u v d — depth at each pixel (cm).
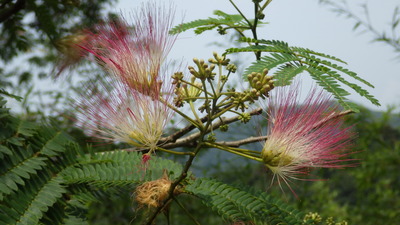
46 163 23
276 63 22
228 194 21
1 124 23
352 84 22
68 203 23
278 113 20
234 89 20
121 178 23
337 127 21
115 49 21
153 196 22
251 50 22
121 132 20
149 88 20
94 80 20
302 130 21
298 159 20
